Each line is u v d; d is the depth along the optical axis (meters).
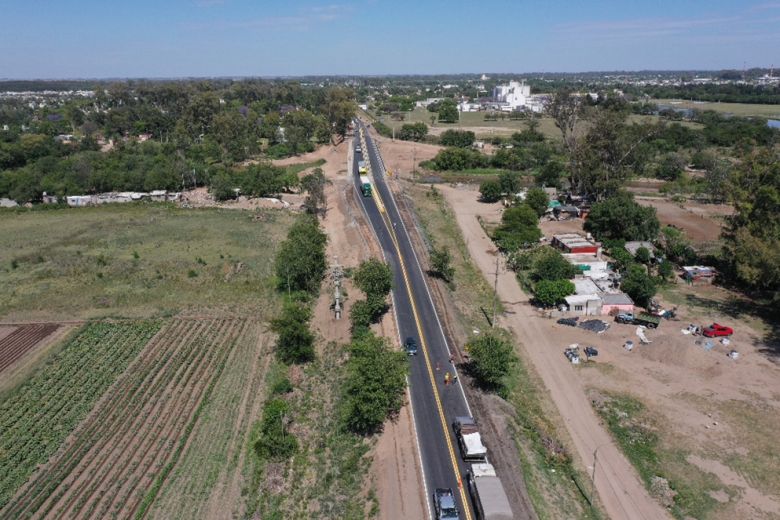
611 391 64.94
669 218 134.88
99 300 88.94
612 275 96.88
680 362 69.69
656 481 51.41
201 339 76.25
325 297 88.19
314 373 66.75
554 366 70.12
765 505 48.59
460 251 110.69
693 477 52.00
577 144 149.50
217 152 196.75
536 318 83.12
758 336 76.69
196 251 110.69
